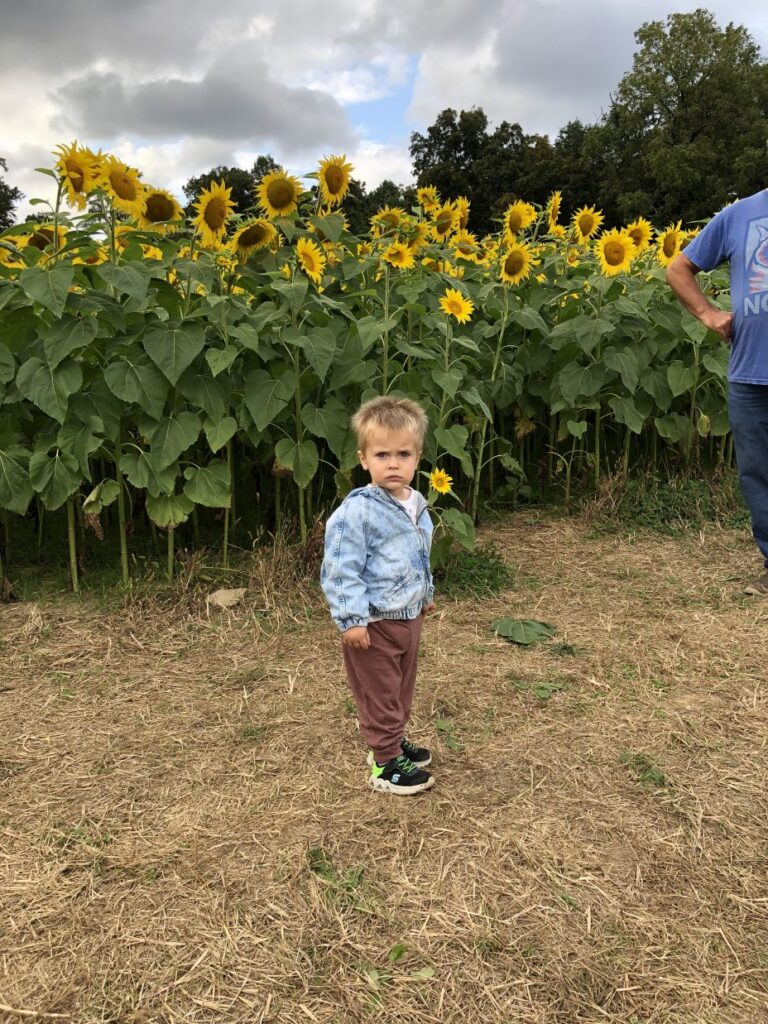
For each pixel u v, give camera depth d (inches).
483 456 243.8
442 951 75.8
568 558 197.6
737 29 1576.0
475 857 89.2
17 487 159.9
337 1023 68.2
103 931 78.5
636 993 71.2
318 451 203.9
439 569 179.5
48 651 144.9
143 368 158.4
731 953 75.8
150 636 151.0
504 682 132.4
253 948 76.3
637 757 109.1
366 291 183.5
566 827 94.3
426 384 191.2
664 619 159.6
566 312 237.5
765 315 154.2
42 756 110.8
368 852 90.0
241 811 97.8
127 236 166.6
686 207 1478.8
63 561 190.9
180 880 85.6
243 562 186.9
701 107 1545.3
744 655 142.3
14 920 80.0
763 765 107.5
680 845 91.2
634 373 217.2
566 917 80.1
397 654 98.7
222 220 167.9
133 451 182.2
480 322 223.0
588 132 1583.4
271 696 128.3
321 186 185.8
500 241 237.0
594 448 256.5
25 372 151.8
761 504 169.5
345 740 114.4
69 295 155.3
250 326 166.6
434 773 105.9
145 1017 68.9
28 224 165.2
